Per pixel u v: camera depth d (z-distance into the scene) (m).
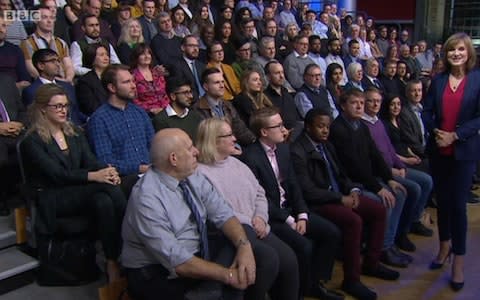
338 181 2.81
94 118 2.56
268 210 2.37
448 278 2.69
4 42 3.30
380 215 2.65
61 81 3.14
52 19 3.64
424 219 3.56
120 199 2.21
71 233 2.25
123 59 4.00
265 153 2.49
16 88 2.92
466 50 2.40
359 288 2.47
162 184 1.80
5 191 2.72
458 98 2.43
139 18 4.86
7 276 2.23
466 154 2.42
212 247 1.92
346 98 2.91
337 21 7.48
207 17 5.64
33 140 2.28
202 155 2.21
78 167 2.38
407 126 3.74
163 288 1.73
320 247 2.45
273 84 3.89
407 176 3.30
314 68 4.17
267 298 2.21
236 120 3.19
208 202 1.91
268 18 6.24
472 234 3.36
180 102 2.96
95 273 2.37
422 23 10.32
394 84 5.40
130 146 2.60
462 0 10.06
